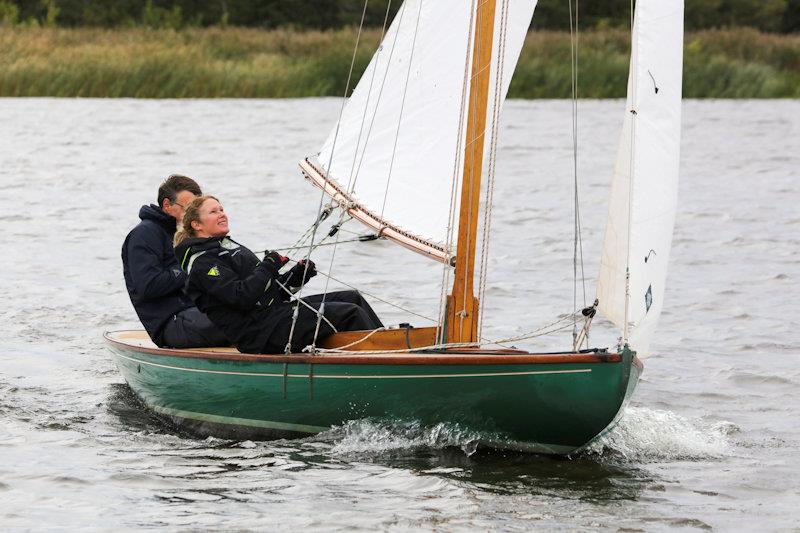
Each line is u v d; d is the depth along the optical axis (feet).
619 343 81.10
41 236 184.14
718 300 144.56
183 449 86.28
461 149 92.58
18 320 129.49
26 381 105.81
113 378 108.17
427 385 82.64
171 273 95.91
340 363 84.28
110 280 151.64
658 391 104.37
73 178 252.42
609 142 339.77
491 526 70.33
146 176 258.16
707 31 620.90
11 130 335.88
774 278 158.61
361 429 85.71
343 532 69.36
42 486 77.30
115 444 87.45
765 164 293.84
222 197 231.71
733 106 478.59
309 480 78.64
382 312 137.80
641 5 77.05
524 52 517.96
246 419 89.10
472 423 83.25
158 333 96.84
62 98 434.30
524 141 340.80
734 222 206.39
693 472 82.02
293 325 88.17
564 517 72.23
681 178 269.44
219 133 343.67
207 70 457.68
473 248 86.79
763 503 75.92
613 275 80.12
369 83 103.40
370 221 101.19
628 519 72.08
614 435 89.04
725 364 113.91
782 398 102.83
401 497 75.36
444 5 97.86
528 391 80.43
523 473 80.43
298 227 199.31
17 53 449.06
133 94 444.55
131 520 71.20
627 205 78.43
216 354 88.58
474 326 87.45
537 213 215.92
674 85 77.66
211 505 73.92
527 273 161.68
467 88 91.71
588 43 540.11
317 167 107.86
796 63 575.79
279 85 465.88
